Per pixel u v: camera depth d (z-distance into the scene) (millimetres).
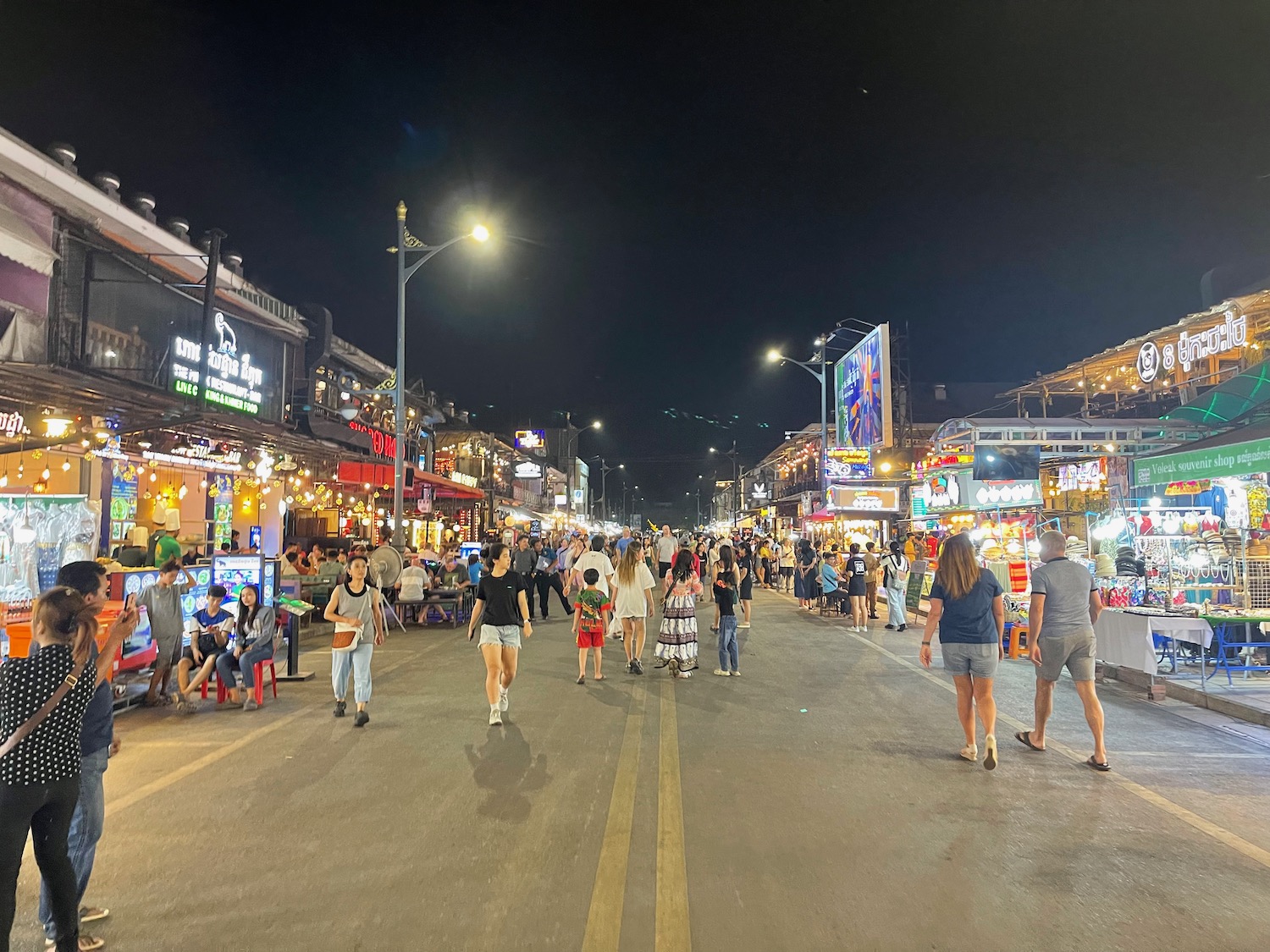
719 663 11203
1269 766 6574
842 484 26594
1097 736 6473
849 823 5227
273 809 5496
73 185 11812
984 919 3928
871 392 31688
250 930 3832
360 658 8008
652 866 4543
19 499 8812
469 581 17734
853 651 13086
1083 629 6609
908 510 26125
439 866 4547
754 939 3734
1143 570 11656
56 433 11453
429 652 12898
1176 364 20781
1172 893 4227
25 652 7582
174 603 8922
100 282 12484
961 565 6598
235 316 16578
